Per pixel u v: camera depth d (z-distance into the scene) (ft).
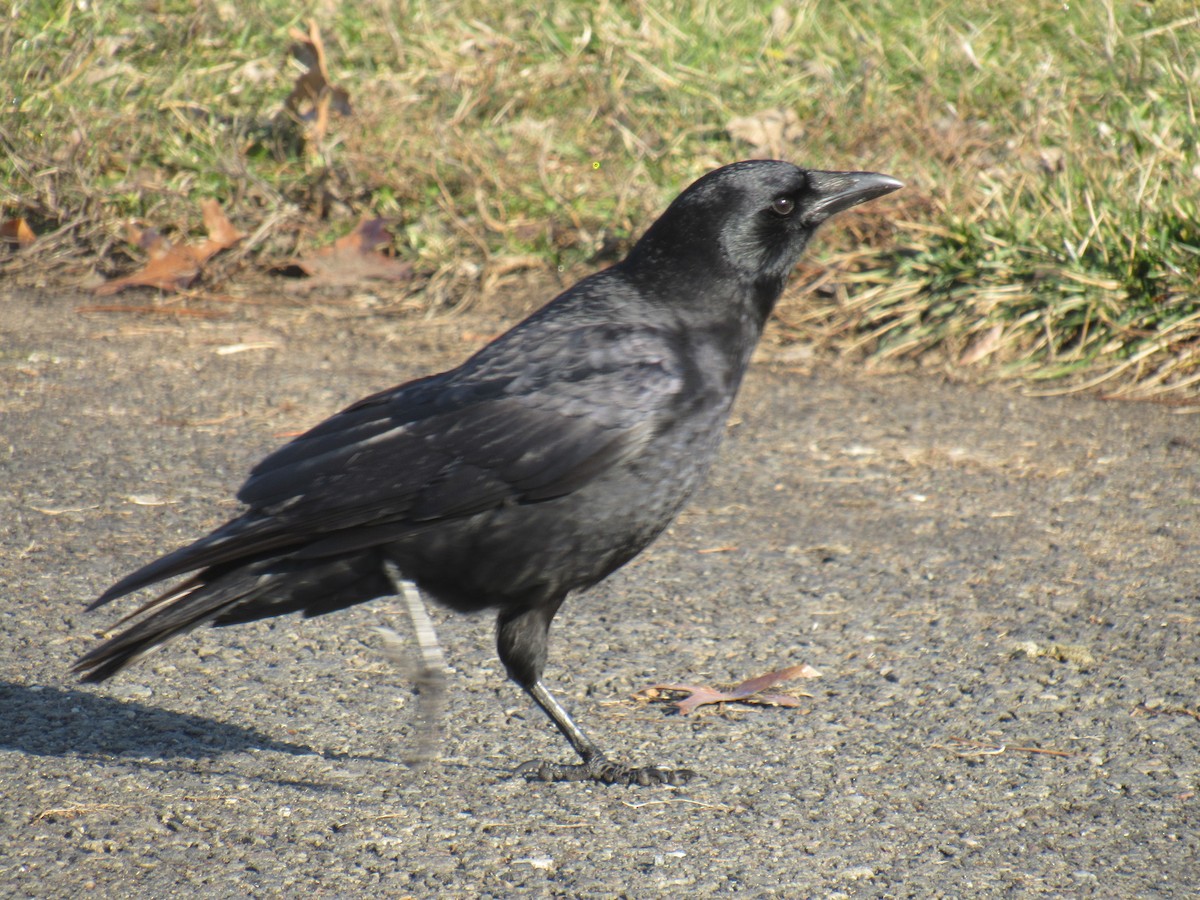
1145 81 51.39
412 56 58.65
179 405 38.86
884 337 44.06
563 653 26.40
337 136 52.65
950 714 24.04
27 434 36.55
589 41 59.72
